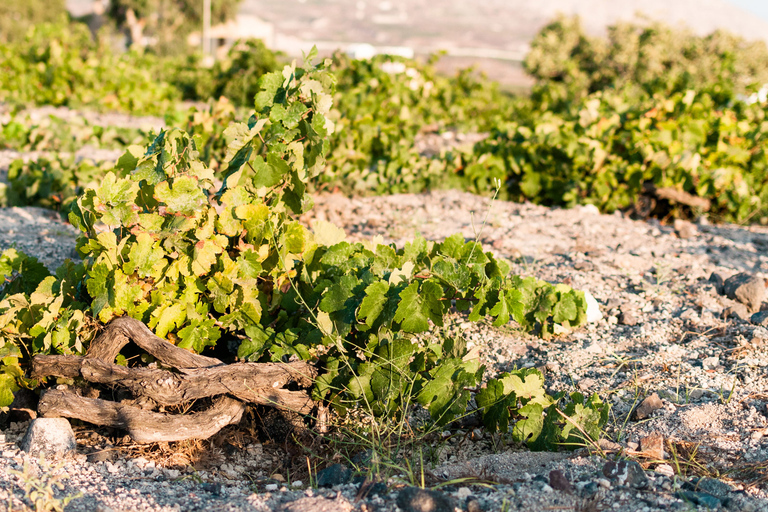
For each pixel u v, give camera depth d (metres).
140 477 2.95
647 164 7.61
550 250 6.10
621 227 6.99
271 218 3.54
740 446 3.09
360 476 2.95
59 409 3.09
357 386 3.29
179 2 46.91
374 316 3.24
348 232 6.45
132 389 3.15
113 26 46.50
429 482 2.87
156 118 12.98
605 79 28.22
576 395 3.21
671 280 5.33
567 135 7.54
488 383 3.27
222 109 8.30
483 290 3.41
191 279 3.37
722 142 7.82
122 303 3.25
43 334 3.31
